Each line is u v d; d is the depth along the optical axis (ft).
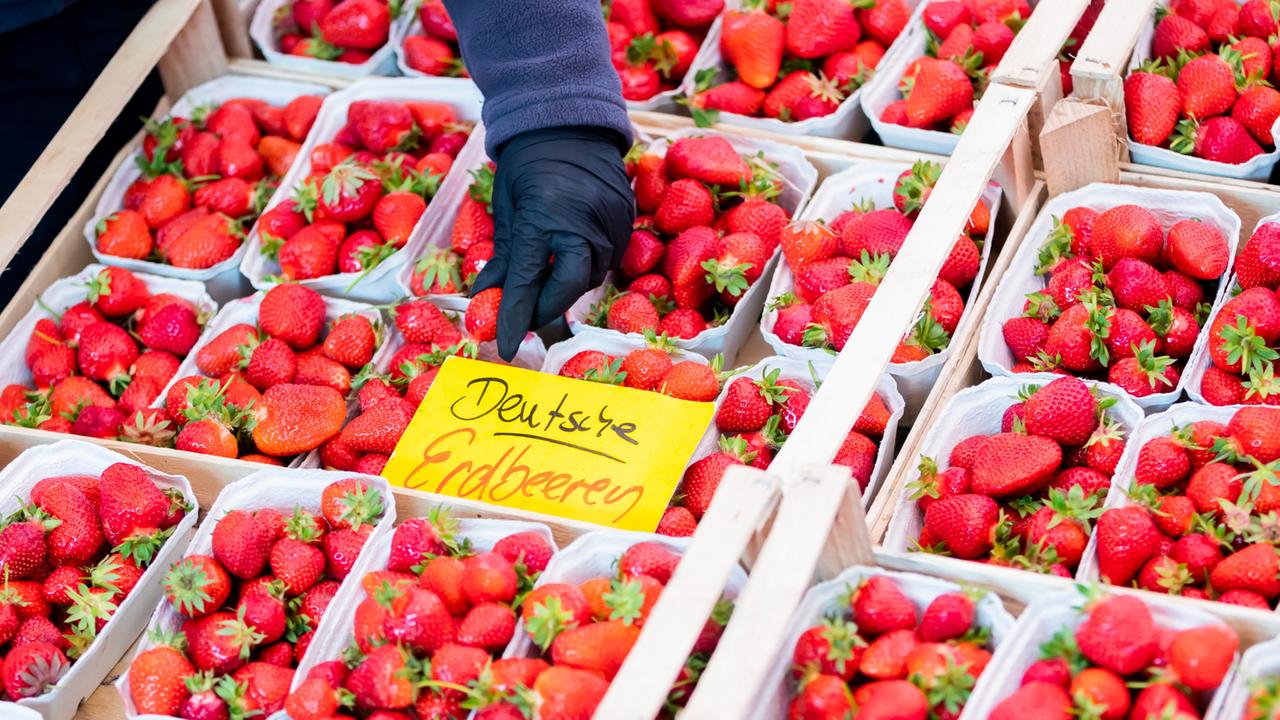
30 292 10.09
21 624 7.57
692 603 5.68
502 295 8.55
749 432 8.32
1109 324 8.01
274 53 11.64
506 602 6.83
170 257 10.26
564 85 8.79
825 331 8.54
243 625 7.11
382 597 6.68
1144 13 8.96
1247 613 6.09
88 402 9.25
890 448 8.16
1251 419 7.22
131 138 11.47
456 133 10.69
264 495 8.00
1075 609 6.19
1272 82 9.80
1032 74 8.69
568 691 6.05
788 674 6.23
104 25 10.68
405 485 8.16
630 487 7.82
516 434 8.20
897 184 9.25
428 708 6.45
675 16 11.06
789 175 10.10
